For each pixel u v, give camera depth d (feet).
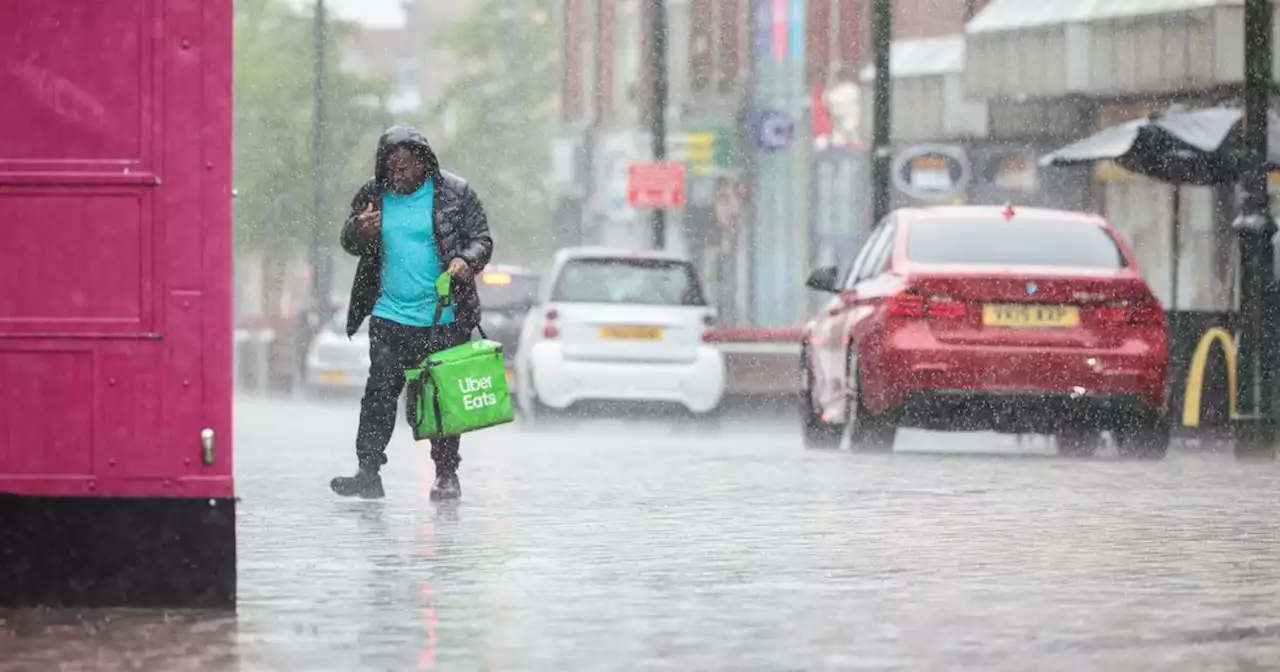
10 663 45.29
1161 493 89.97
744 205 314.76
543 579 59.77
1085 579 60.34
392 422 85.61
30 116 51.93
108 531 52.49
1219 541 70.64
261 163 378.94
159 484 52.42
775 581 59.62
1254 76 124.16
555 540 70.08
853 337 118.52
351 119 376.48
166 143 51.98
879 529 74.18
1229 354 131.85
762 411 176.45
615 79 398.62
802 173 309.22
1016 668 45.24
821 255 294.66
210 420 52.37
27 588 52.49
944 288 114.01
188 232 52.08
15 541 52.42
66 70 51.88
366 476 85.66
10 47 51.83
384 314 84.23
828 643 48.52
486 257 84.07
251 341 309.63
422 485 92.89
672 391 150.51
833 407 123.85
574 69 423.64
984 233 118.21
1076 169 238.89
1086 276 114.42
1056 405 114.01
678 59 357.00
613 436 144.46
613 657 46.57
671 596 56.34
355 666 45.24
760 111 272.10
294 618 51.83
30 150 51.93
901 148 272.51
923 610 53.88
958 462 110.22
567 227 418.51
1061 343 113.91
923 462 110.01
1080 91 234.99
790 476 98.99
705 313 151.94
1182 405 132.46
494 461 109.91
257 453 117.80
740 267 318.24
